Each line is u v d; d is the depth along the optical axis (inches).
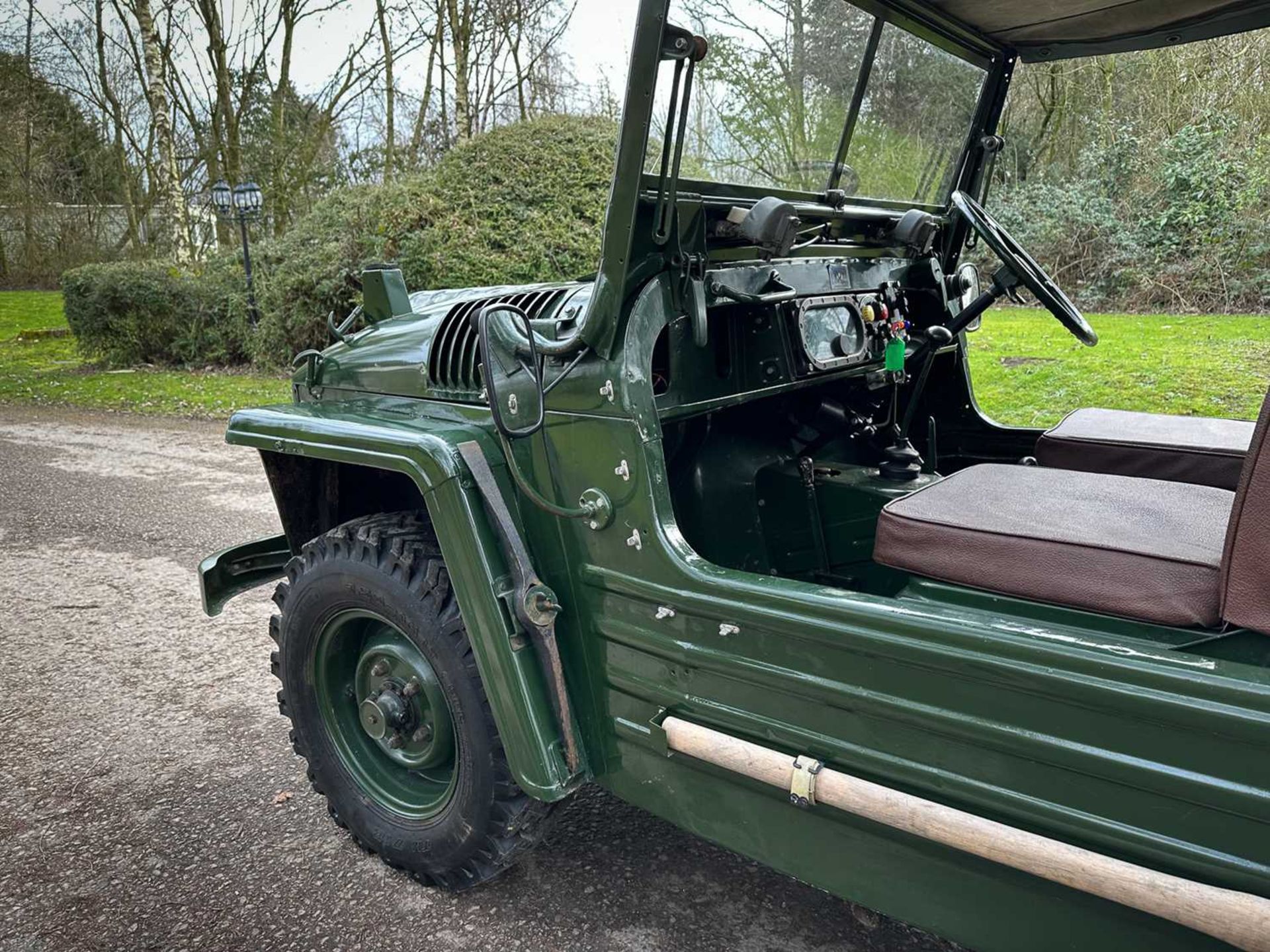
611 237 62.9
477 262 358.0
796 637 58.4
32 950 81.6
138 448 301.0
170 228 636.1
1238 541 48.4
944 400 114.1
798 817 62.4
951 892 56.2
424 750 84.9
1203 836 45.5
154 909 86.4
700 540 96.1
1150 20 91.7
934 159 104.9
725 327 85.0
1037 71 299.6
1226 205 305.9
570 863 91.0
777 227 71.1
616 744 73.5
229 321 456.8
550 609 70.9
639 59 57.4
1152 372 243.1
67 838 97.3
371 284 105.9
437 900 86.5
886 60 90.0
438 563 79.1
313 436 82.6
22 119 875.4
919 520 62.8
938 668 52.4
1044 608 57.5
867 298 95.2
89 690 131.3
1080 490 69.7
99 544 199.8
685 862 90.7
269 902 87.0
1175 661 45.4
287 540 105.0
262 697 128.0
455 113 593.0
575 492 70.4
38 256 920.9
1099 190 327.0
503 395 70.4
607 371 66.1
